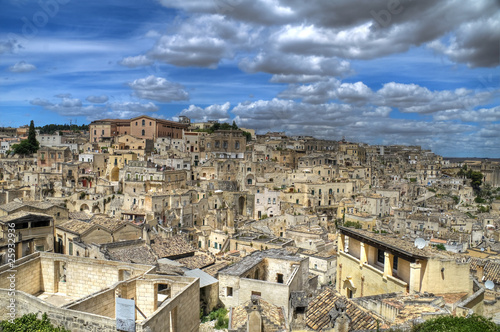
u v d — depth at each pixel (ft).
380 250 132.46
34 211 244.83
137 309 98.89
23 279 102.58
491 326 83.61
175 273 171.32
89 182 515.91
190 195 435.12
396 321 93.30
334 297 109.91
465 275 115.85
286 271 175.42
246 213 490.90
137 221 341.21
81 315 78.69
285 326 101.55
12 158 625.82
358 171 654.94
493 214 560.61
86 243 209.46
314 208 489.67
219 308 164.66
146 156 563.07
